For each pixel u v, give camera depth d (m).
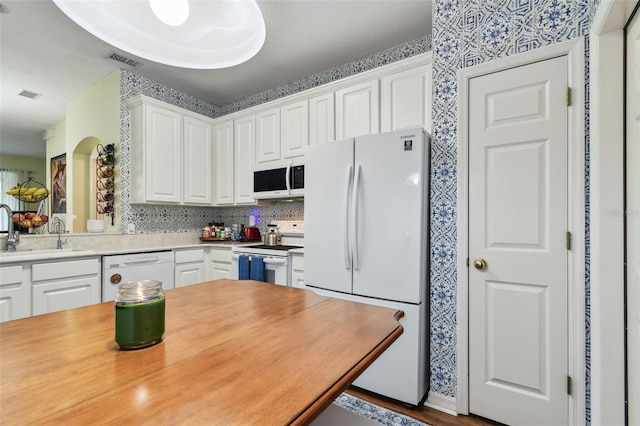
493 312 1.72
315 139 2.80
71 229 3.12
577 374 1.50
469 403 1.78
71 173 3.81
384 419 1.74
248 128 3.33
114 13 1.47
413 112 2.28
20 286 2.01
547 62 1.59
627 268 1.29
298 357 0.68
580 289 1.49
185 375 0.59
